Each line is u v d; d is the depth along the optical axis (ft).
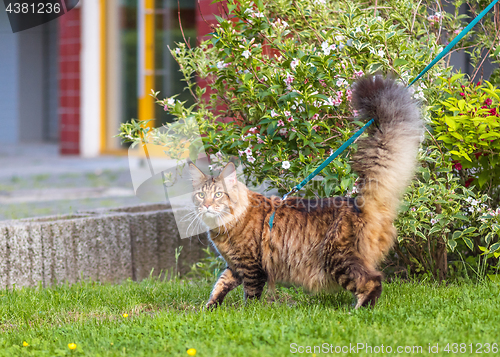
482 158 16.65
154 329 12.92
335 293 16.08
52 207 30.40
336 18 19.17
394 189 14.16
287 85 16.31
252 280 15.24
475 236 17.34
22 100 67.87
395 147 14.08
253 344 11.69
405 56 16.70
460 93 16.57
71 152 51.88
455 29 18.93
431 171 17.17
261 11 16.46
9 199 33.12
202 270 20.44
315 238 14.56
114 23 46.78
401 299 14.82
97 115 49.70
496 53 17.21
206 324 12.89
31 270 18.35
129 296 16.72
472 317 12.83
